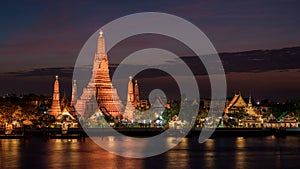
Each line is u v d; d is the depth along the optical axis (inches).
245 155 7465.6
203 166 6328.7
